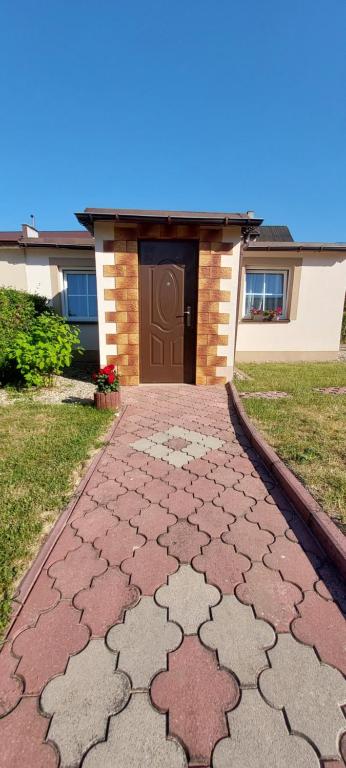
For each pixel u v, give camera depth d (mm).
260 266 8531
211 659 1298
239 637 1385
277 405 4426
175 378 5832
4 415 4066
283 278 8836
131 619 1461
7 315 5637
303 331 8945
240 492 2457
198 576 1693
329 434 3361
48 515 2125
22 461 2803
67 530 2027
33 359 5254
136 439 3432
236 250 5332
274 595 1587
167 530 2037
